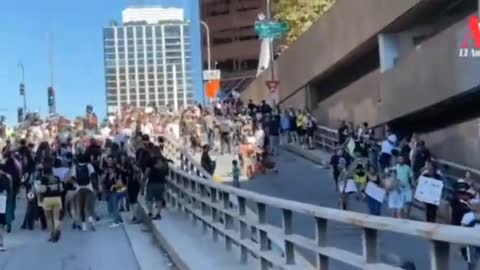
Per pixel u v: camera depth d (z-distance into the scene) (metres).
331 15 40.81
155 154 18.92
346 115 40.50
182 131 40.34
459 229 4.01
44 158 19.44
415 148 23.09
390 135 26.86
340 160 26.09
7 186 17.33
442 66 25.47
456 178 22.30
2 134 43.75
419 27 31.78
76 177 18.73
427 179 18.38
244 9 105.81
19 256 14.96
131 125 40.00
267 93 56.97
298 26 55.84
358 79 39.22
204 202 15.26
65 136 32.22
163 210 20.48
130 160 20.41
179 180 20.05
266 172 32.12
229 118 42.69
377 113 34.62
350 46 37.25
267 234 9.82
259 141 32.69
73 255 14.85
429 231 4.29
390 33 32.91
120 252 15.05
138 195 21.17
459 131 26.03
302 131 39.00
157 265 13.30
